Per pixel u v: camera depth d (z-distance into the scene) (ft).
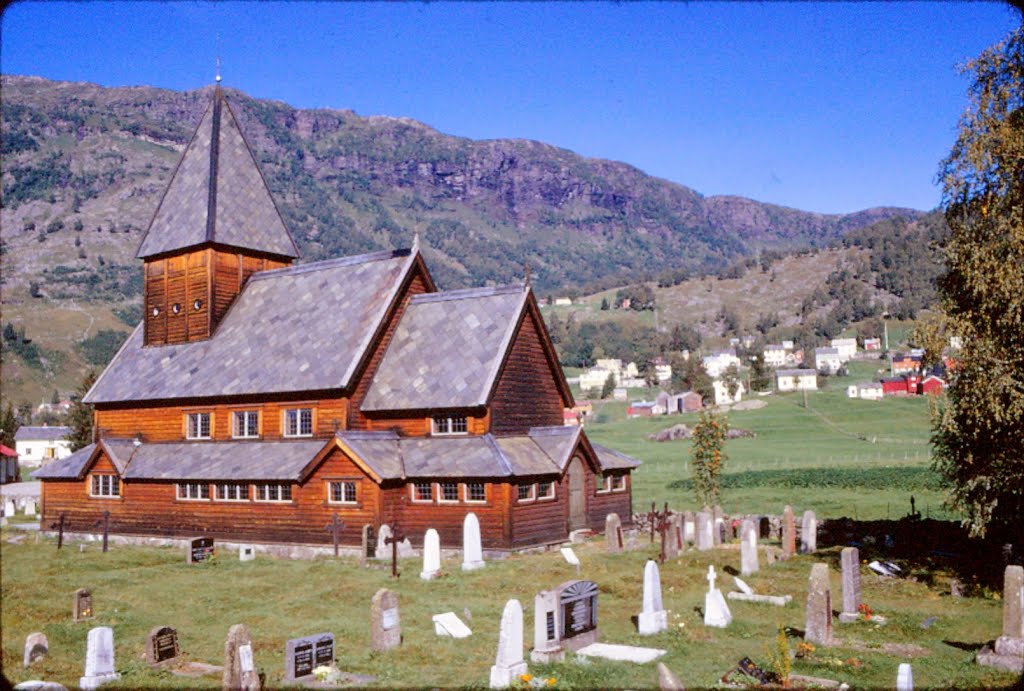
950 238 104.53
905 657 73.87
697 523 134.41
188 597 107.96
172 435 174.50
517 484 138.31
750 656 74.02
